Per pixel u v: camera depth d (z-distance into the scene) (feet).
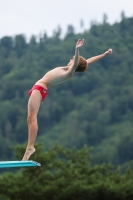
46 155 289.74
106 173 323.78
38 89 134.31
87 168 310.24
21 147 294.05
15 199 278.05
